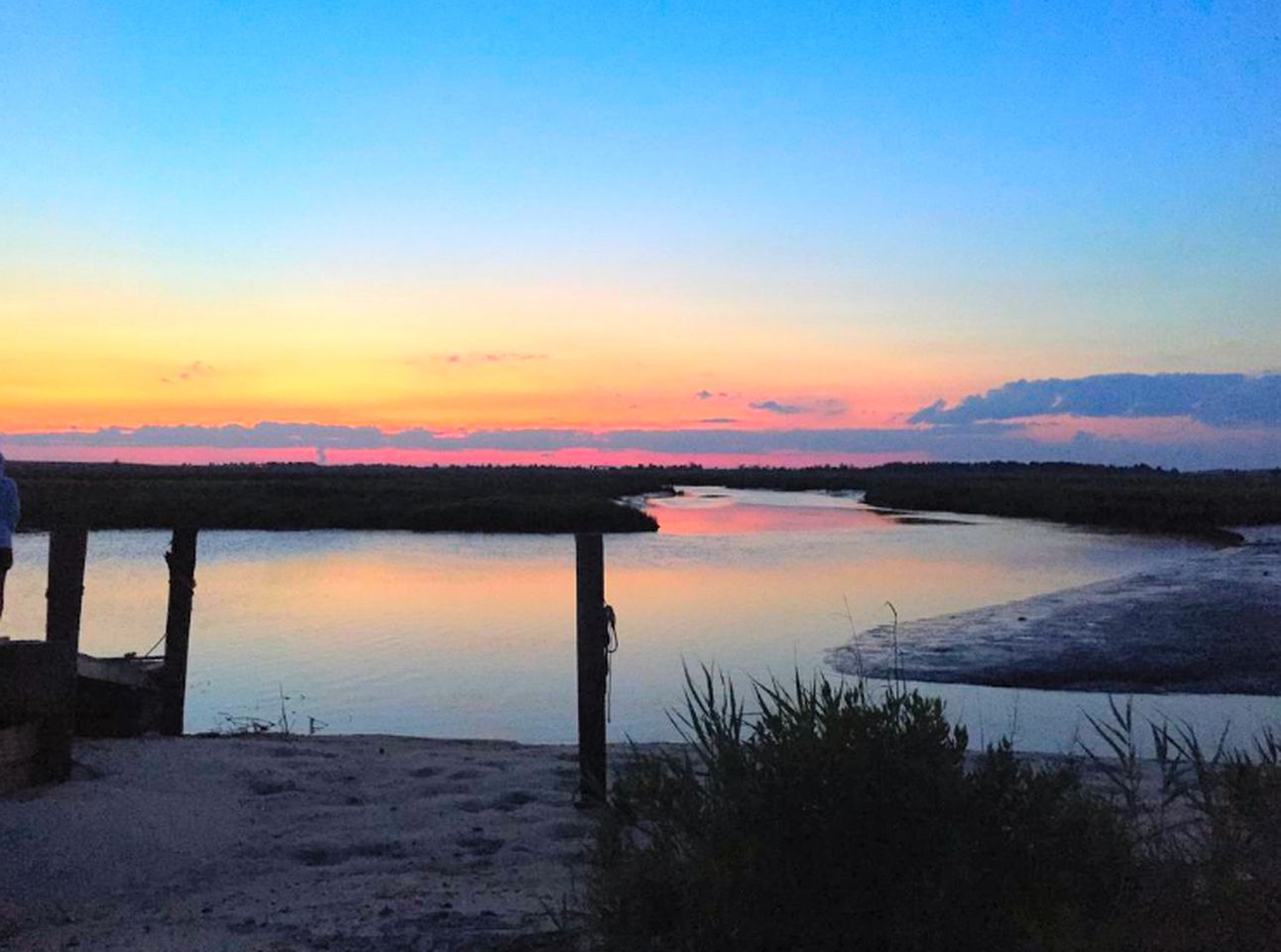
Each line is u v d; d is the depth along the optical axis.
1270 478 140.50
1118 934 3.76
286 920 5.47
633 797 4.68
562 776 8.45
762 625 21.56
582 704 7.68
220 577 31.17
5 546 9.62
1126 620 21.12
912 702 4.53
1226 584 27.20
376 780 8.31
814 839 4.08
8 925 5.46
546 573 32.34
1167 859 4.31
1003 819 4.19
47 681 7.54
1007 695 14.64
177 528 10.48
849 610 23.81
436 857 6.61
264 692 15.02
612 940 4.32
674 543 45.09
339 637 20.08
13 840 6.43
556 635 20.25
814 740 4.22
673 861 4.33
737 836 4.12
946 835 4.07
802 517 70.25
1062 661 16.89
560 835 6.99
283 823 7.22
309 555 38.81
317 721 13.26
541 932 5.00
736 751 4.39
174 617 10.40
